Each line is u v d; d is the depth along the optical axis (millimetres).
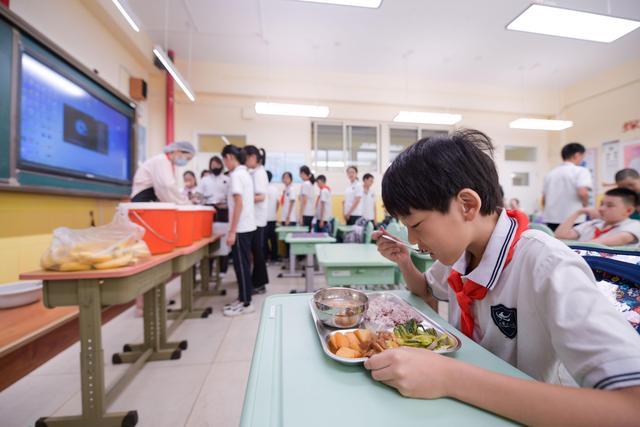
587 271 460
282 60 5043
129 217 1407
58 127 2338
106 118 3012
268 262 5098
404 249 909
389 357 420
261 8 3730
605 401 329
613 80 5219
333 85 5445
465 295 645
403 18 3928
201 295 3027
